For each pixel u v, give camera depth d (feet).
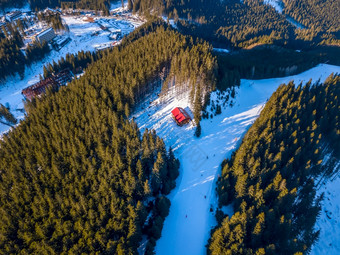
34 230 136.15
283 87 244.83
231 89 277.85
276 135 190.39
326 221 180.34
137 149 181.57
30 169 172.96
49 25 531.91
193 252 148.36
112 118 201.46
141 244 147.33
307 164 173.27
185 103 257.34
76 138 188.24
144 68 265.95
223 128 235.61
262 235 132.87
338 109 227.61
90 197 147.95
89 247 121.70
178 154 211.00
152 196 173.88
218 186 170.91
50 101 254.06
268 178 166.71
